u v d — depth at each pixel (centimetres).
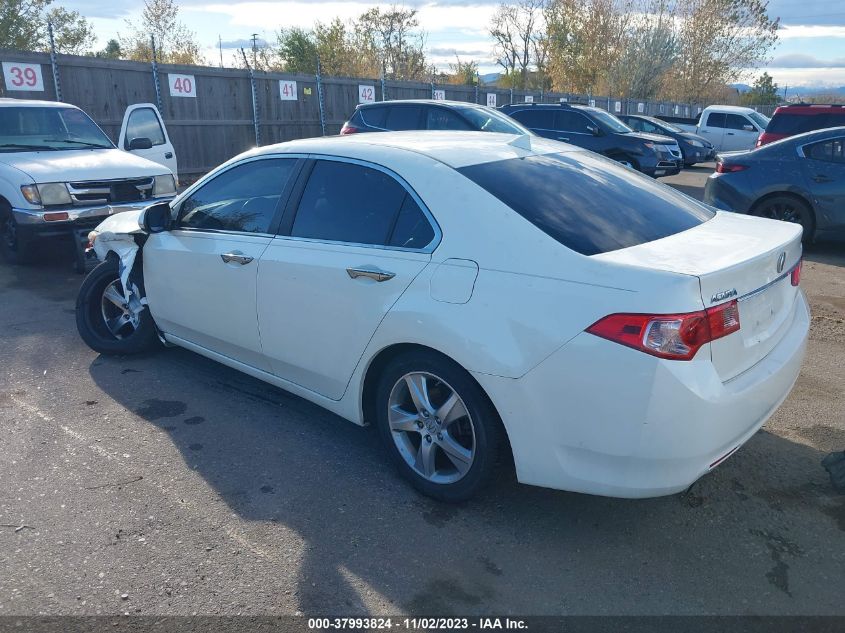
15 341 552
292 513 329
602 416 269
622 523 322
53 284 730
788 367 313
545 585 282
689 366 260
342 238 357
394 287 324
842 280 766
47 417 421
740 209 913
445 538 311
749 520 325
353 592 277
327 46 3581
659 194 374
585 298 272
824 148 862
